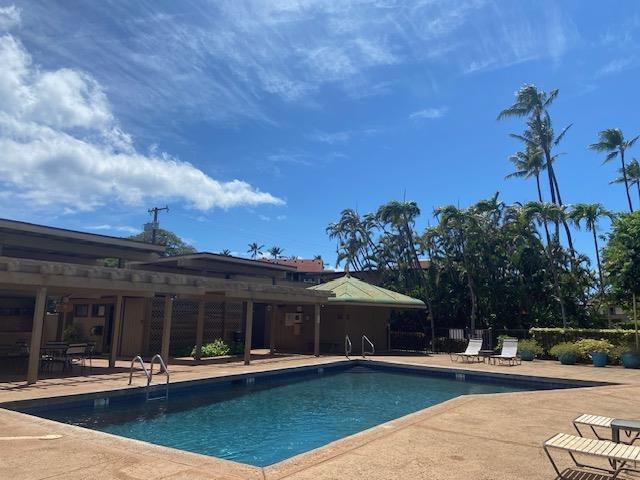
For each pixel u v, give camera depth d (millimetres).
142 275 13453
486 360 20109
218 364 16359
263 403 11711
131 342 18984
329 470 4852
